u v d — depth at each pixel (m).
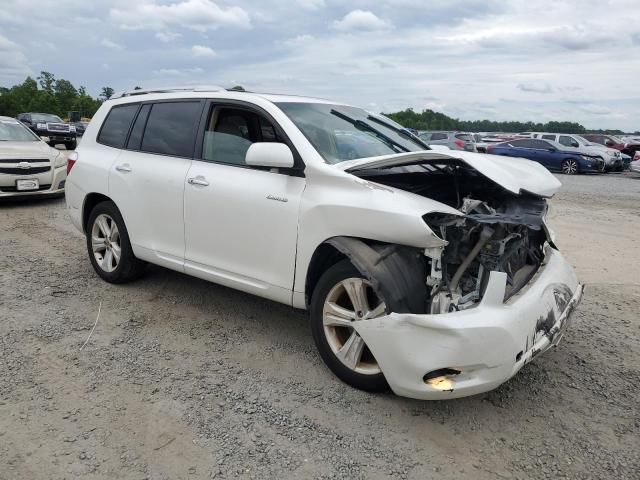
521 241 3.29
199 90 4.39
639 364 3.79
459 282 3.15
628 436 2.94
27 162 9.06
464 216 2.99
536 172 3.74
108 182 4.78
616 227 8.82
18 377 3.33
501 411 3.15
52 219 8.11
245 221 3.73
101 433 2.81
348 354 3.28
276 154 3.39
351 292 3.19
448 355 2.75
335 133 3.89
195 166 4.14
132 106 4.92
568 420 3.08
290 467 2.61
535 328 2.99
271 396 3.23
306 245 3.40
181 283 5.13
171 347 3.83
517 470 2.65
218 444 2.76
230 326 4.21
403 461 2.69
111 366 3.52
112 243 4.98
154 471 2.55
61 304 4.54
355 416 3.05
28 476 2.48
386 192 3.10
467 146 25.23
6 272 5.37
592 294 5.25
